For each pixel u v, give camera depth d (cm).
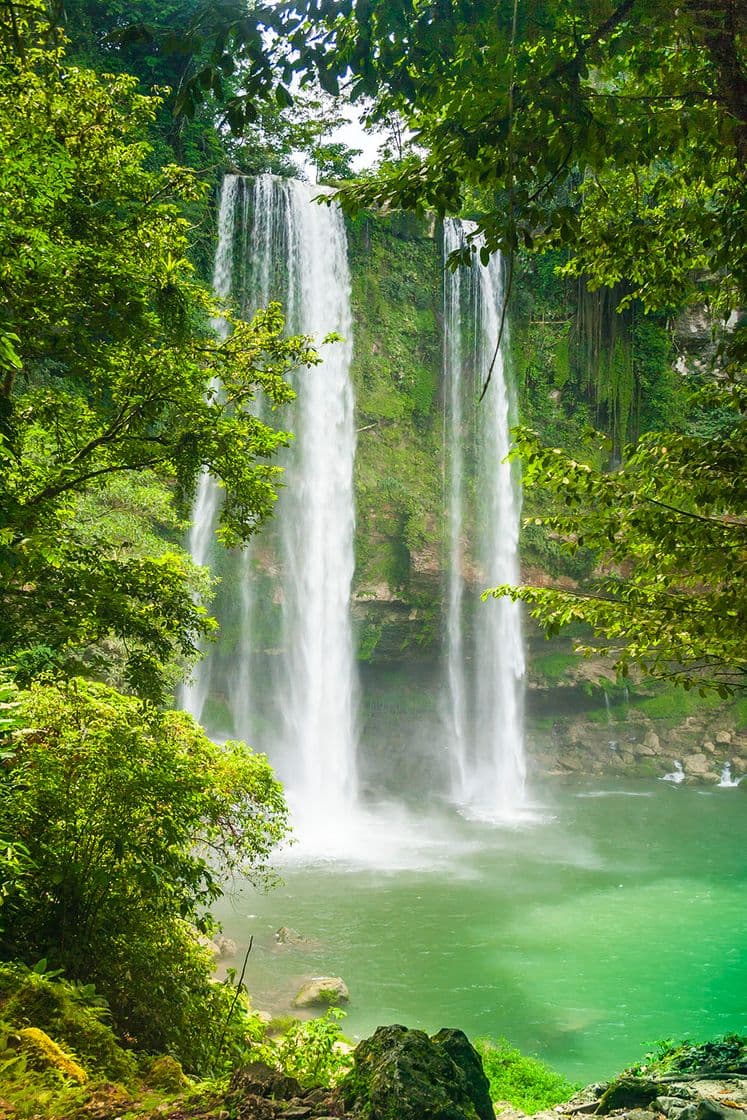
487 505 4381
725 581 901
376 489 4184
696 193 1002
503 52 563
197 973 981
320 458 4031
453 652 4319
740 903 2367
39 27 627
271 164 4034
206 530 3644
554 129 602
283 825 1176
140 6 3400
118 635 984
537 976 1877
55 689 989
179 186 1081
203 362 1144
